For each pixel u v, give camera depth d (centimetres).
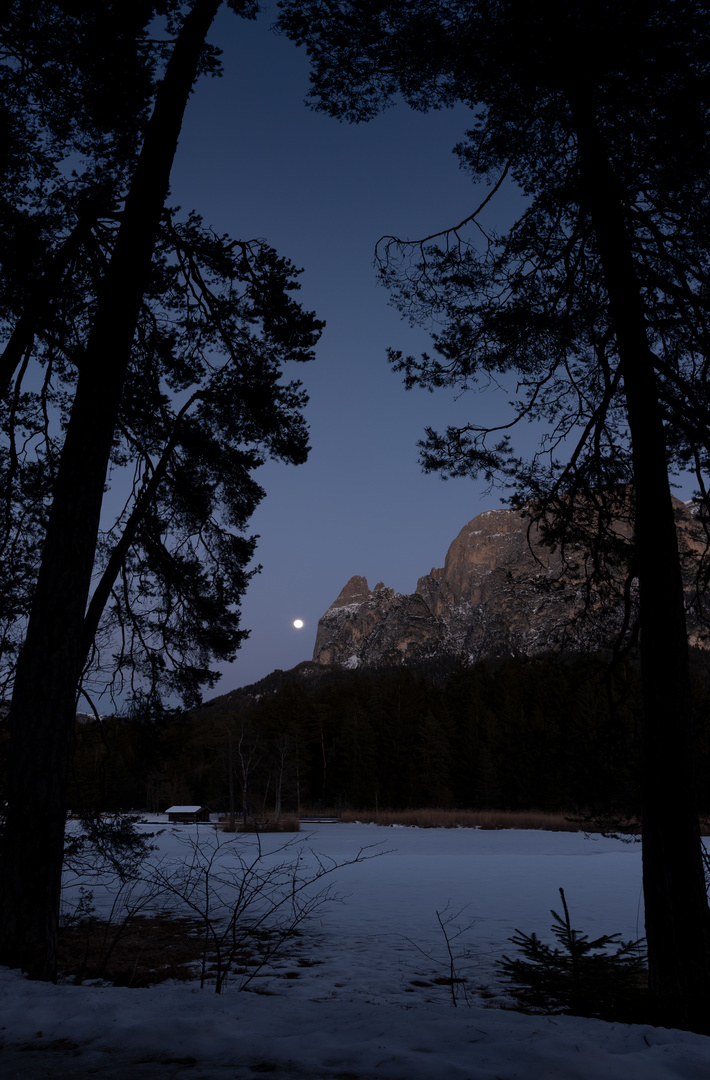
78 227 758
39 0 678
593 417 766
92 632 811
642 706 586
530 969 416
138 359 908
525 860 2381
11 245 728
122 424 896
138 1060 249
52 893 496
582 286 778
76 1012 311
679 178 661
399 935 1054
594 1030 290
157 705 902
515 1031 283
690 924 514
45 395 860
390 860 2347
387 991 699
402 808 7238
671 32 622
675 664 567
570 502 777
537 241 763
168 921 1082
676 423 651
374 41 716
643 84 681
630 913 1268
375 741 7644
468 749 7150
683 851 532
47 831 504
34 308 758
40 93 735
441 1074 228
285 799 7169
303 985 724
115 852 772
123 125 767
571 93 704
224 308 855
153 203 671
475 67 712
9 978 422
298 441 920
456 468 816
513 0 641
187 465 938
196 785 7081
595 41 634
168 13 768
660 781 554
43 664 536
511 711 6744
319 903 1341
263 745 6931
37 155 766
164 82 705
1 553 842
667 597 579
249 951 912
